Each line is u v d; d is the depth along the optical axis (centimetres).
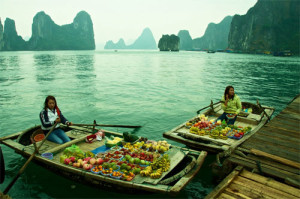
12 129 900
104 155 561
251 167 495
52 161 539
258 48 14625
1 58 6806
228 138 678
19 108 1182
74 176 516
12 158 662
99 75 2623
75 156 553
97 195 500
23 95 1501
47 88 1762
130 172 477
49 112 661
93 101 1345
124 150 587
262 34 14625
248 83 2192
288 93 1736
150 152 565
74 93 1576
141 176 476
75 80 2198
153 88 1805
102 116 1063
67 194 504
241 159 532
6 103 1283
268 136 660
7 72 2864
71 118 1030
